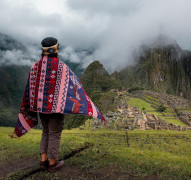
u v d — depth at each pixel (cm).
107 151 383
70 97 256
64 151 368
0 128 1428
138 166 297
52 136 264
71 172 274
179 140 1318
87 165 295
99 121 2934
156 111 6994
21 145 425
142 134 1548
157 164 312
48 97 251
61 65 257
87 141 490
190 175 273
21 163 313
